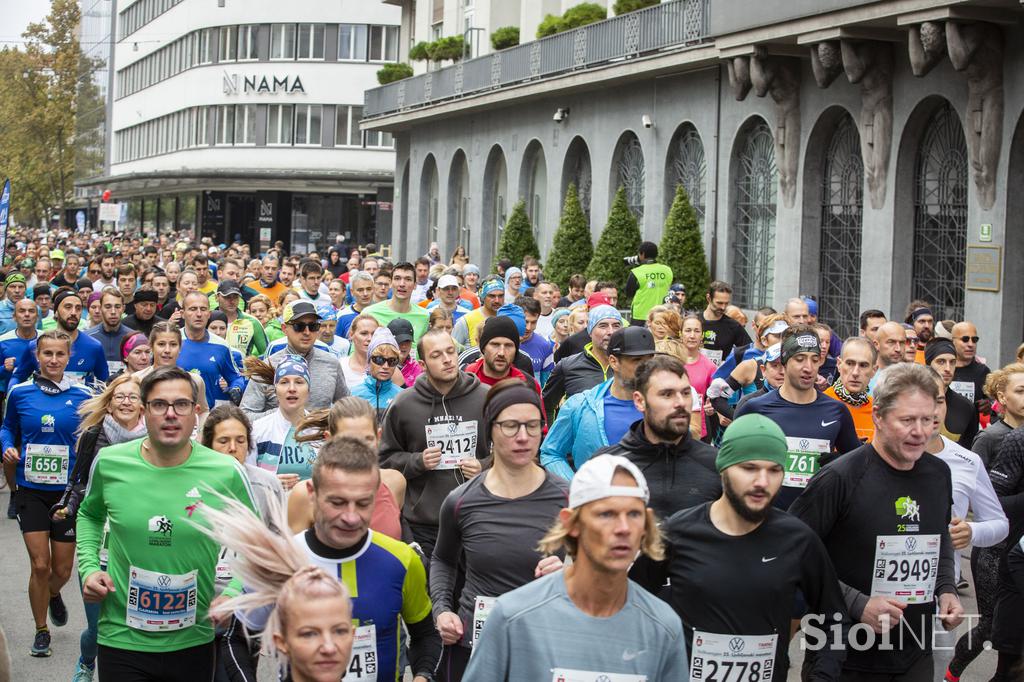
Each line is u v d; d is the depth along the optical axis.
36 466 9.16
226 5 60.91
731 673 5.21
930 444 7.02
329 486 4.99
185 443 6.11
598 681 4.19
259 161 59.88
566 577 4.29
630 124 27.28
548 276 28.55
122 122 78.06
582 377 9.73
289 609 4.02
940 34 17.14
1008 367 8.42
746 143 23.72
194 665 6.10
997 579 7.48
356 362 10.81
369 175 55.78
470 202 35.75
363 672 5.12
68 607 10.00
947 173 18.95
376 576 5.14
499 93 31.77
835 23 18.81
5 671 3.92
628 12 26.09
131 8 76.38
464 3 38.44
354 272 15.41
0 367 13.32
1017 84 17.08
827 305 21.80
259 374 9.22
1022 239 17.50
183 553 6.01
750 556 5.22
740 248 23.98
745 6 20.94
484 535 5.78
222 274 18.55
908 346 11.05
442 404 7.87
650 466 6.21
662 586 5.37
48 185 90.25
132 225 77.56
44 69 89.69
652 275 18.03
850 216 21.16
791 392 7.79
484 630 4.26
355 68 58.69
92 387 11.48
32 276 24.02
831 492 5.88
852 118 20.78
